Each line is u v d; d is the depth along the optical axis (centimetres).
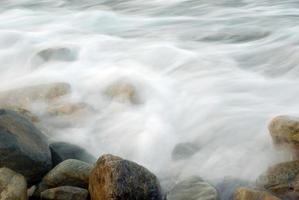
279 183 437
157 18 897
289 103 553
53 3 1077
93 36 797
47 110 553
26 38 785
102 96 584
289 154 460
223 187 457
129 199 420
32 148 461
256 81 604
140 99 574
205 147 505
